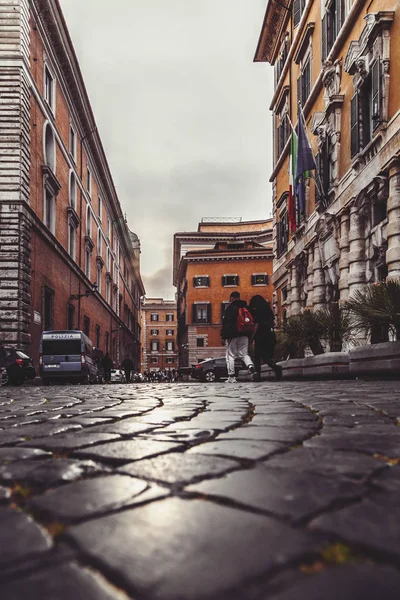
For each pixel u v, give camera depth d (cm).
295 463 198
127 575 94
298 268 2305
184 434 278
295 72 2420
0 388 1253
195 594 87
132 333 7062
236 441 251
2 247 1992
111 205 4841
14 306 1973
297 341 1249
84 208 3428
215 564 98
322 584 90
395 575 94
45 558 103
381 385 737
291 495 149
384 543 109
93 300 3728
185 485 163
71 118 3008
